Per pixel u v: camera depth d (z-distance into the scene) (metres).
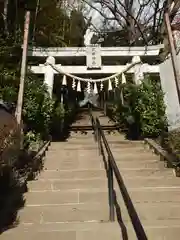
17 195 5.25
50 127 9.93
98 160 7.39
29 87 8.45
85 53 10.53
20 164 6.28
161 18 15.33
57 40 12.33
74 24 15.15
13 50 8.86
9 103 7.16
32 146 7.80
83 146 9.03
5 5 9.56
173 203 4.90
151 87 9.35
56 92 11.63
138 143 9.16
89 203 5.00
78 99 17.59
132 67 10.37
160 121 8.81
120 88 10.60
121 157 7.46
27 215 4.66
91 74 10.64
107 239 3.87
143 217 4.51
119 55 10.58
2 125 4.54
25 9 11.08
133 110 9.52
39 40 11.88
